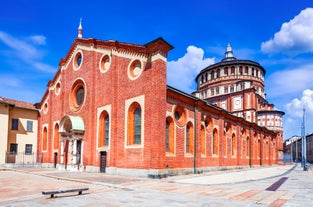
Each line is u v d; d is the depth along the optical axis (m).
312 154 91.56
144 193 12.03
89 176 19.39
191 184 15.31
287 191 13.16
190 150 23.62
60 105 29.42
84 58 26.70
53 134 30.48
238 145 34.94
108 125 23.12
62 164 26.22
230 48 70.19
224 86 59.75
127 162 20.41
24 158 32.88
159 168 18.34
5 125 31.23
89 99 24.95
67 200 10.27
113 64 22.83
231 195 11.59
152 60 19.78
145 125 19.56
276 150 55.47
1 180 17.45
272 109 66.62
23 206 9.14
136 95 20.62
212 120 28.41
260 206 9.36
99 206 9.20
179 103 22.45
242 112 54.66
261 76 62.53
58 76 31.27
